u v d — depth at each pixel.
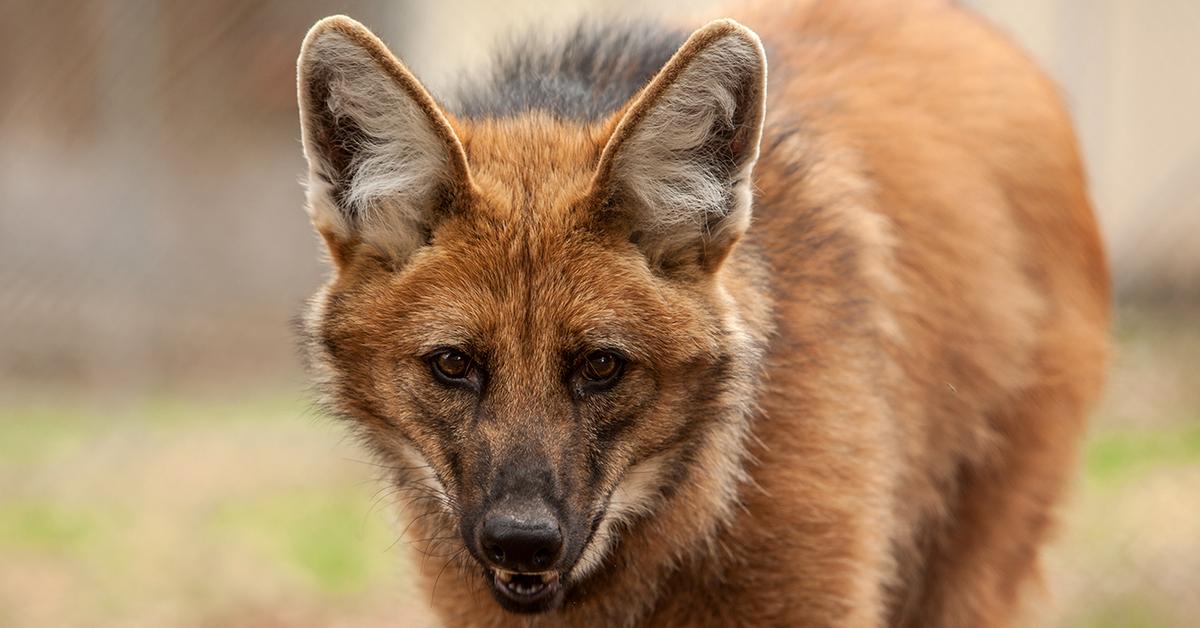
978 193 7.77
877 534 6.74
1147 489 12.88
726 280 6.14
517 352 5.68
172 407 17.20
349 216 6.02
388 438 6.11
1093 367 8.39
